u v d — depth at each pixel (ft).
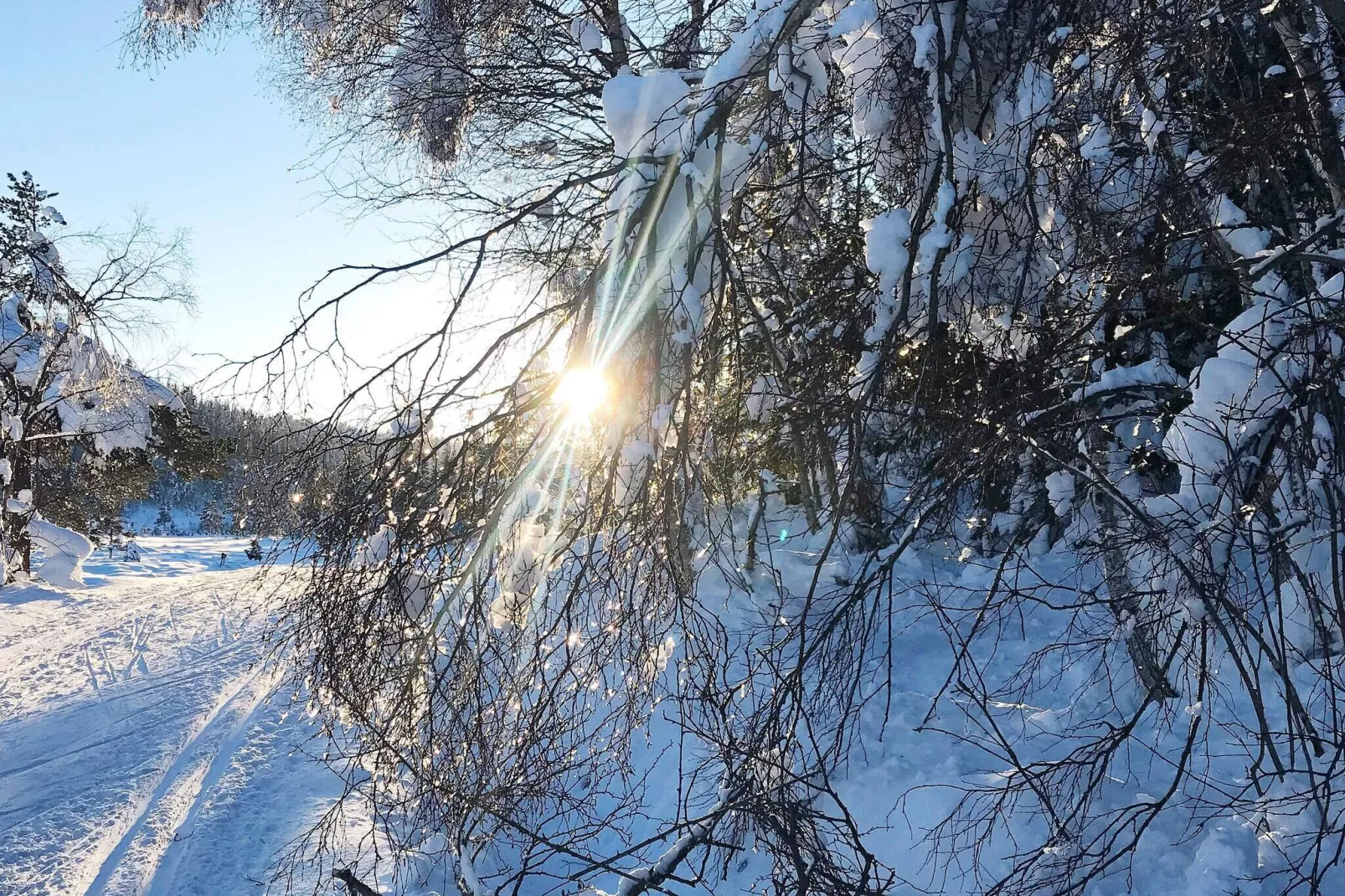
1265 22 16.70
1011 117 15.21
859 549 24.29
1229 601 14.19
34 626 66.69
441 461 16.22
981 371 16.21
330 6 35.06
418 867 21.62
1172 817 19.20
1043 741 23.38
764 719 14.62
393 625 15.48
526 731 15.05
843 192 19.61
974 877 18.97
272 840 29.91
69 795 34.71
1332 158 16.62
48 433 87.04
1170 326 19.47
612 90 14.90
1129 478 18.85
